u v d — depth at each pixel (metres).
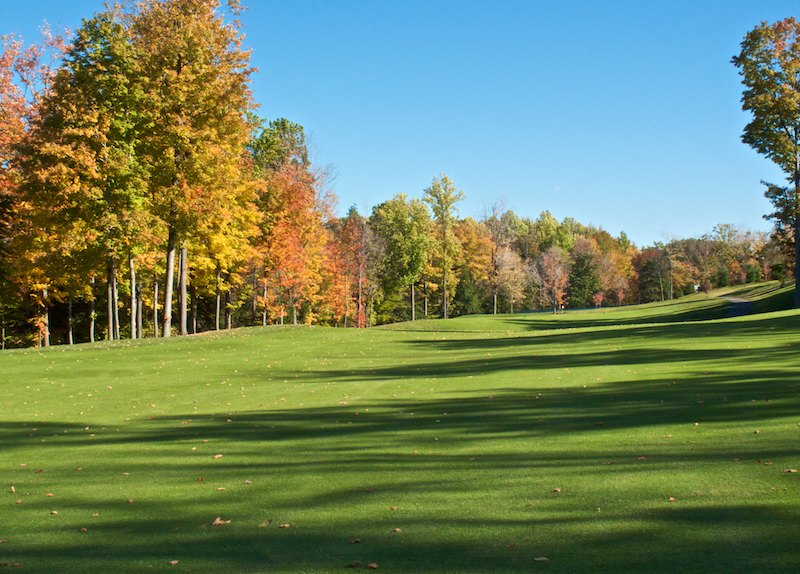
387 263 69.75
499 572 4.74
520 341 26.95
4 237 34.03
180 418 13.37
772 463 7.18
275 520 6.38
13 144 29.55
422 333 33.28
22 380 19.30
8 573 5.28
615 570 4.65
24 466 9.59
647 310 64.94
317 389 16.36
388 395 14.88
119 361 22.95
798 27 40.38
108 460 9.70
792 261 53.59
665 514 5.82
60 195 26.62
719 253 108.94
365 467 8.37
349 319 67.06
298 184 43.47
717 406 10.65
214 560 5.35
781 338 20.39
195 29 28.86
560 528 5.63
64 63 28.16
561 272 87.62
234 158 31.23
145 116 28.25
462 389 15.02
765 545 4.96
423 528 5.87
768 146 41.31
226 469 8.71
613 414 10.80
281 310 48.22
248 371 20.67
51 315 49.41
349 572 4.93
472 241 80.94
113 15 28.84
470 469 7.92
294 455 9.34
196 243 34.03
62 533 6.34
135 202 28.53
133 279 31.97
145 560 5.44
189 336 30.69
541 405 12.22
